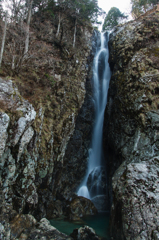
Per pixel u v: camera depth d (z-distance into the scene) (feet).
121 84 54.60
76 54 64.59
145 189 28.07
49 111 46.29
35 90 45.68
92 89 72.43
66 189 51.83
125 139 46.37
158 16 63.26
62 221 38.11
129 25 68.85
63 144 48.70
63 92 52.95
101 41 87.04
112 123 55.11
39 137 39.11
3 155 27.25
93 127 68.85
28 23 54.24
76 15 72.43
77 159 58.75
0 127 24.97
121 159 47.21
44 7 76.07
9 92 31.09
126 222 26.03
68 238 26.20
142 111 43.62
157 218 24.20
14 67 42.98
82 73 64.54
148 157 36.73
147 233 23.40
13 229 23.97
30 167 33.06
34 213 35.45
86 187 58.75
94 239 28.02
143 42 58.70
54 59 56.65
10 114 28.78
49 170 41.16
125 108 49.57
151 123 39.88
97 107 72.54
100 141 66.08
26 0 59.62
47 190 40.34
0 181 26.61
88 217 42.19
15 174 29.78
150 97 44.24
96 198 52.37
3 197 26.11
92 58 75.00
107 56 80.53
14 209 27.99
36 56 51.78
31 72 48.85
